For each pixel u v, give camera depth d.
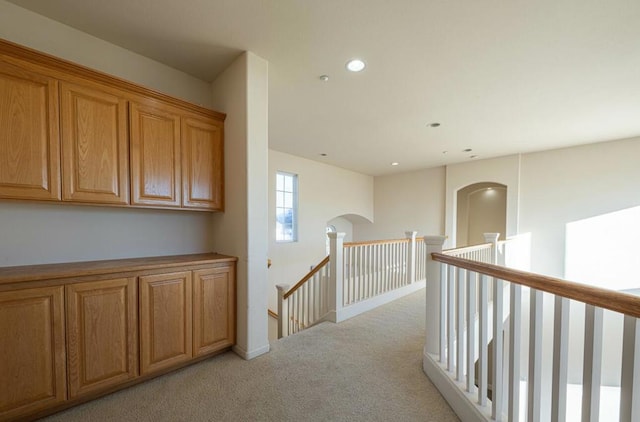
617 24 1.84
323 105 3.20
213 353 2.30
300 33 1.98
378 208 8.02
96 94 1.80
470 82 2.66
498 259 4.62
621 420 0.84
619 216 4.52
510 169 5.54
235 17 1.82
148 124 2.02
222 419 1.58
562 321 1.01
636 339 0.80
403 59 2.28
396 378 2.02
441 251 2.08
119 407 1.66
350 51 2.19
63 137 1.68
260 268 2.33
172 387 1.86
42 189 1.61
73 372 1.61
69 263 1.90
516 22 1.84
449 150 5.22
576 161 4.88
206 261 2.14
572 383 4.29
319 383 1.94
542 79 2.58
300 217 6.08
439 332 2.01
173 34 2.00
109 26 1.92
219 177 2.44
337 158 6.04
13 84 1.52
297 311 3.60
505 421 1.36
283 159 5.68
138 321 1.83
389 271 4.13
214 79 2.62
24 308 1.47
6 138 1.51
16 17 1.74
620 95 2.89
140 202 1.98
